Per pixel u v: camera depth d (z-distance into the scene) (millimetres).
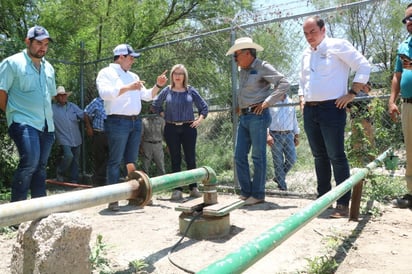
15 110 4039
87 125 7504
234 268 1346
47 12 9570
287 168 6109
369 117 4902
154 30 10531
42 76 4199
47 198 1991
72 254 2025
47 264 1936
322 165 4461
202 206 3654
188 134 5391
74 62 8094
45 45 4117
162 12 10531
